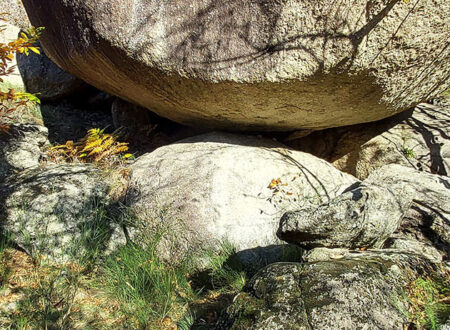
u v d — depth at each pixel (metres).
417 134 4.92
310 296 2.35
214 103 4.16
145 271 3.46
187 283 3.48
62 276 3.49
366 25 3.11
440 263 2.82
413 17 3.09
